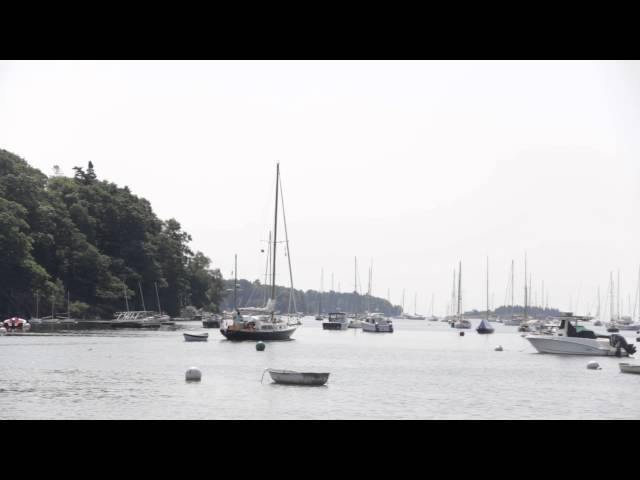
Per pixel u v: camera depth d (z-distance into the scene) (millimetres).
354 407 53625
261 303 151125
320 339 151500
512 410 54531
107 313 183875
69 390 57719
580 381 72250
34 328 143125
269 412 50531
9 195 168500
